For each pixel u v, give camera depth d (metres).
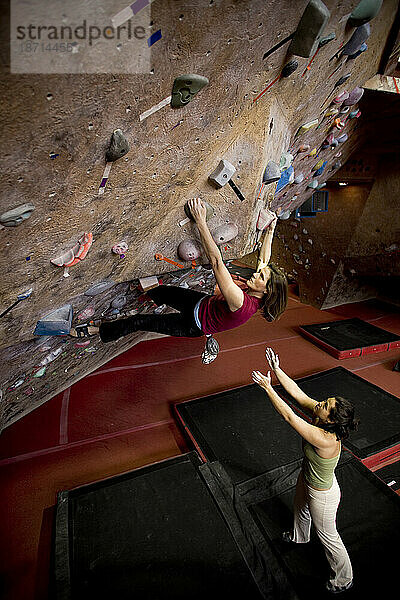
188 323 2.69
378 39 3.03
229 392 5.77
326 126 4.11
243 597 2.95
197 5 1.41
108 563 3.18
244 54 1.90
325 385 6.14
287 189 5.08
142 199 2.29
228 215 2.81
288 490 3.97
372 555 3.28
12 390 4.24
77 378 6.05
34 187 1.59
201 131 2.18
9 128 1.27
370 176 7.35
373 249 8.25
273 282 2.33
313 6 1.85
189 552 3.28
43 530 3.73
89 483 3.98
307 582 3.07
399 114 4.74
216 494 3.85
